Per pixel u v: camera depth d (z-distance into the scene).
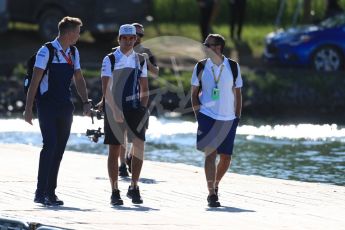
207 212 33.12
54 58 34.38
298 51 85.38
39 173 34.44
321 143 60.19
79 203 34.69
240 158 53.03
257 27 109.31
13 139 61.72
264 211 33.53
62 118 34.72
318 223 30.94
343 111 81.19
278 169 48.84
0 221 29.66
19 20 96.44
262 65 90.81
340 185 43.16
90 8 93.44
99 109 36.22
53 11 95.31
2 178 40.19
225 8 110.62
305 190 38.62
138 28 40.16
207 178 35.09
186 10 111.06
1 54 94.81
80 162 46.47
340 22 86.25
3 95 83.62
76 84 35.47
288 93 81.75
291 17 111.44
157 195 36.97
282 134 65.38
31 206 33.50
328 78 82.50
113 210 33.09
